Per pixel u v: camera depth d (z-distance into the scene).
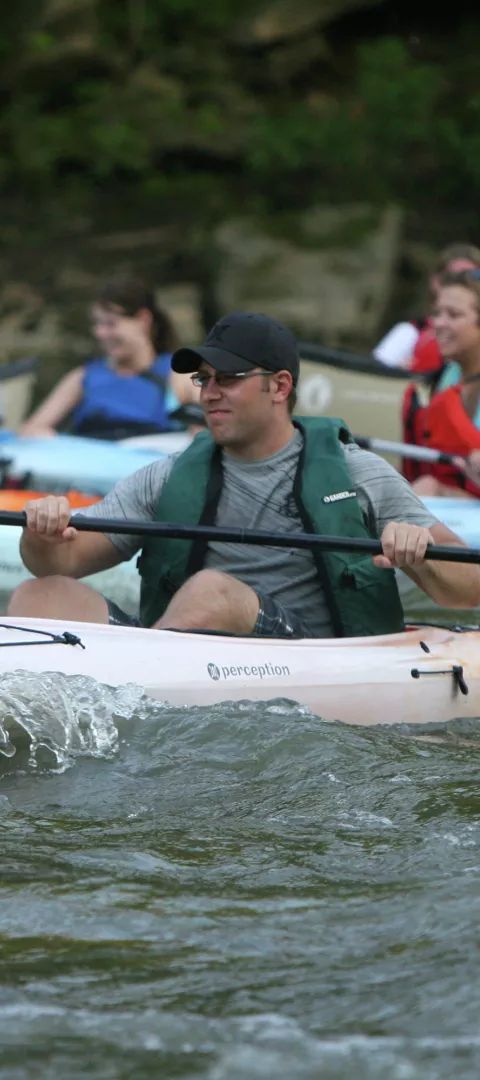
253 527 13.89
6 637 12.11
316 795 10.89
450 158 55.41
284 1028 7.34
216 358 13.34
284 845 9.88
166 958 8.14
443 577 13.67
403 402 25.86
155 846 9.83
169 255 53.19
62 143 56.06
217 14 56.81
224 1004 7.59
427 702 13.41
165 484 14.14
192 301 50.91
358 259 51.25
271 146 54.88
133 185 56.19
